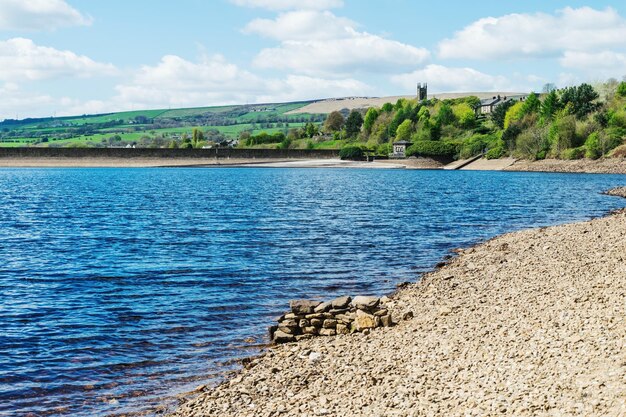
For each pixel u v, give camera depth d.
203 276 32.03
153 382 17.28
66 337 21.55
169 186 116.19
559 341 16.36
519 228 51.94
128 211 68.81
